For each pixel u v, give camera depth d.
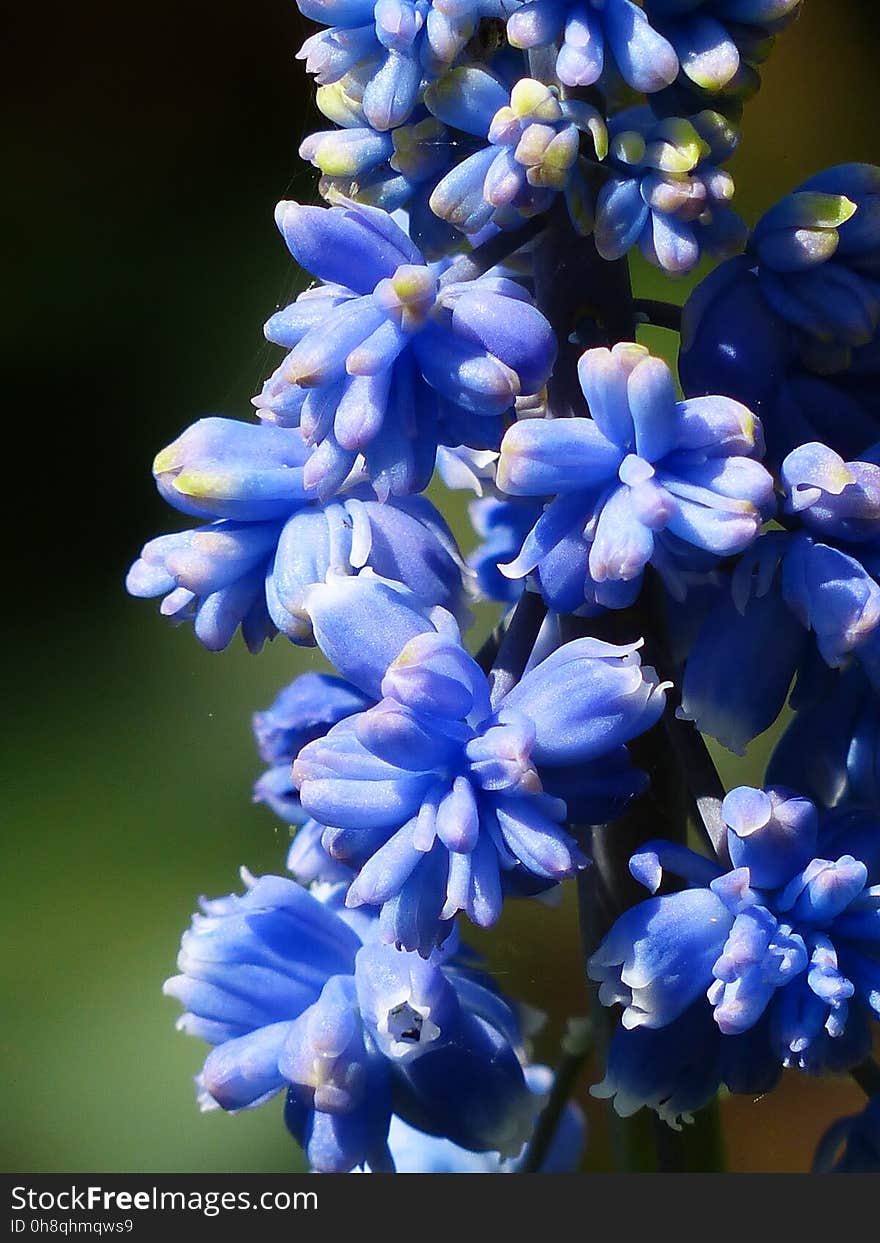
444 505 0.32
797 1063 0.25
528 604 0.25
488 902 0.25
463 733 0.25
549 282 0.26
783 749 0.26
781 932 0.25
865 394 0.25
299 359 0.25
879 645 0.25
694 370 0.25
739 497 0.25
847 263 0.25
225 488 0.25
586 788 0.25
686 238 0.25
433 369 0.25
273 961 0.26
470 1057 0.26
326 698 0.26
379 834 0.25
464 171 0.25
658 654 0.26
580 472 0.25
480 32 0.25
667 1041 0.25
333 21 0.25
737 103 0.25
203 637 0.26
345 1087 0.26
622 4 0.25
